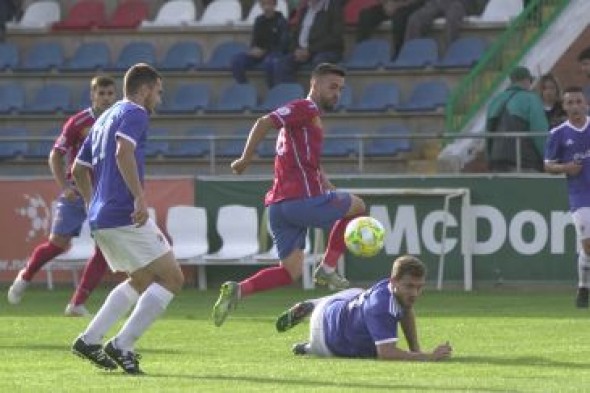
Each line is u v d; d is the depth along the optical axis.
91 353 28.72
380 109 69.31
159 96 29.27
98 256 44.44
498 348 34.34
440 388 25.89
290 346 35.03
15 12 80.38
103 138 28.84
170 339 37.06
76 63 75.88
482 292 56.69
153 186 60.03
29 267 47.53
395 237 58.28
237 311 47.56
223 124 71.19
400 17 72.31
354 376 27.94
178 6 79.62
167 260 28.91
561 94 60.66
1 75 75.56
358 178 58.22
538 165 57.72
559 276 57.44
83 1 80.88
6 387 26.23
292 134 35.75
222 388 25.94
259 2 78.56
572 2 70.31
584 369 29.48
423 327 40.47
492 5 73.88
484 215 57.81
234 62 72.50
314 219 35.81
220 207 59.72
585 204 47.88
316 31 71.31
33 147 70.81
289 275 35.97
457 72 70.81
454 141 65.00
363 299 31.11
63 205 46.59
